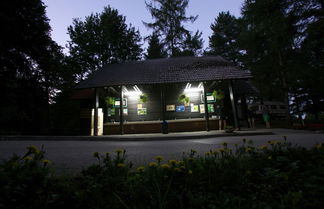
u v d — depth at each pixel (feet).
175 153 16.49
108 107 52.03
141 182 6.01
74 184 6.31
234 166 7.52
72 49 79.25
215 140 26.89
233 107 40.65
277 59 63.41
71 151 19.01
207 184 6.42
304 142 19.44
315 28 44.50
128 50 85.35
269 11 54.13
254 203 5.33
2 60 49.44
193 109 50.49
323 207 5.04
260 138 26.14
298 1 47.16
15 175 5.73
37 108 54.70
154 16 82.28
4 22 48.42
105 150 19.48
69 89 60.64
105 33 80.64
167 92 51.88
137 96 52.13
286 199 5.35
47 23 60.13
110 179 5.95
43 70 59.41
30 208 5.01
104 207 5.10
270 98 92.07
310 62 52.54
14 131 50.60
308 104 69.62
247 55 73.92
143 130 45.44
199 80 41.91
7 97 49.29
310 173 7.07
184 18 83.10
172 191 5.57
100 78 47.88
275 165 8.17
